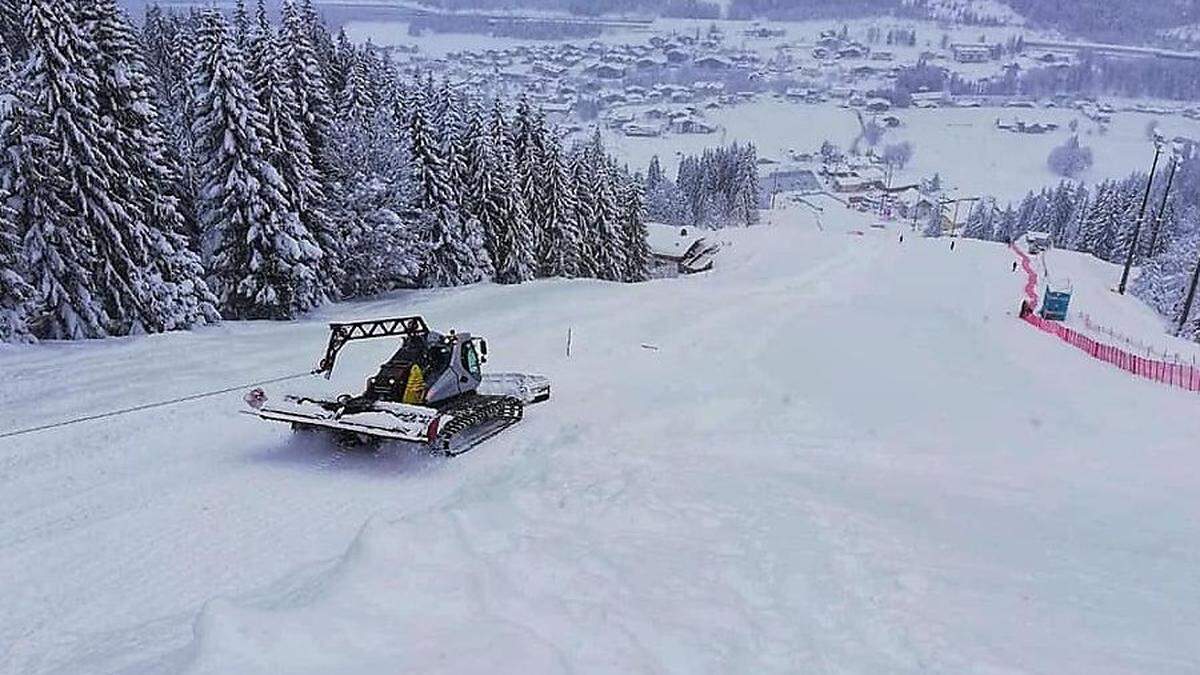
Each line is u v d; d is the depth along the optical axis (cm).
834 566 715
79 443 1168
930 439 1448
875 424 1538
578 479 1023
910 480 1161
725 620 589
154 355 1920
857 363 2141
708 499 943
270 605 620
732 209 13175
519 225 4712
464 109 5075
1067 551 816
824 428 1496
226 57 2820
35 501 950
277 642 488
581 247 5628
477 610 574
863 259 6788
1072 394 1870
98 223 2348
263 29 3044
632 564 695
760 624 589
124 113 2533
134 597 738
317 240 3347
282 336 2367
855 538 806
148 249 2542
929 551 783
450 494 1045
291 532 899
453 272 4325
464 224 4431
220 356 1933
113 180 2428
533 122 5256
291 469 1109
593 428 1417
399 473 1116
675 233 9306
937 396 1795
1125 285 5466
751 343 2434
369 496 1023
